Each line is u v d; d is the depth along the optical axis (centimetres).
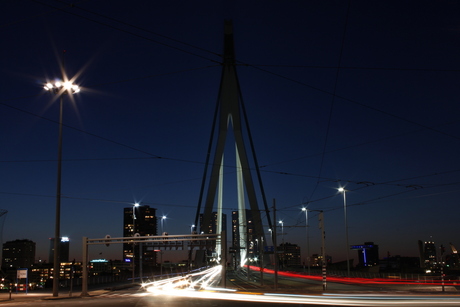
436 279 6244
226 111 8831
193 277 9744
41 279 15212
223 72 8675
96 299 3594
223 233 4653
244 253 15750
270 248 8825
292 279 8144
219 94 9050
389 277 6856
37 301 3450
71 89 3753
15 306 2903
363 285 5525
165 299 3428
